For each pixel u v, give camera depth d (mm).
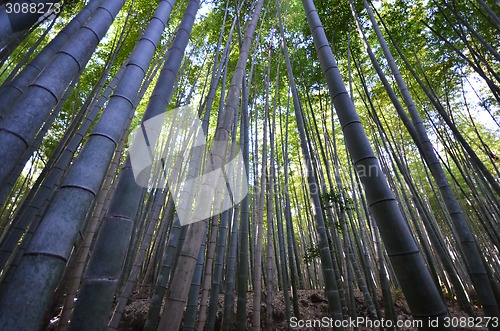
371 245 6863
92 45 1765
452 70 5996
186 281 1508
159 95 1782
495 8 4898
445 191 2793
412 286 1216
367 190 1456
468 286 6840
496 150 8484
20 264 1037
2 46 1506
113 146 1426
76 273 2857
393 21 5559
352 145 1577
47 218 1138
